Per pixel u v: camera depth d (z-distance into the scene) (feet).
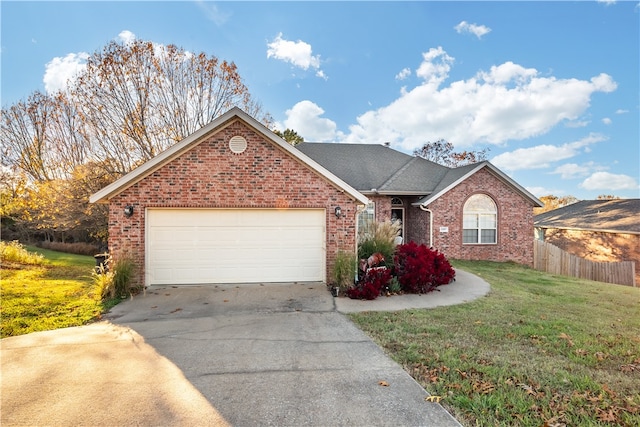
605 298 30.04
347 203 33.01
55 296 28.25
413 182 59.00
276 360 15.65
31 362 15.51
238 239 32.17
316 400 12.05
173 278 31.35
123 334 19.45
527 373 14.01
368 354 16.25
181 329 20.35
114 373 14.37
